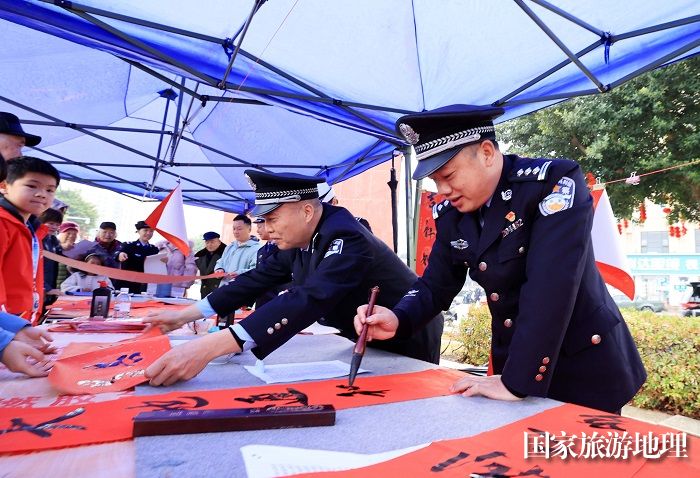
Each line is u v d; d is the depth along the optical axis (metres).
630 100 7.66
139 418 0.79
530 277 1.12
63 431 0.78
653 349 4.18
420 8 2.73
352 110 3.54
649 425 0.89
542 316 1.06
